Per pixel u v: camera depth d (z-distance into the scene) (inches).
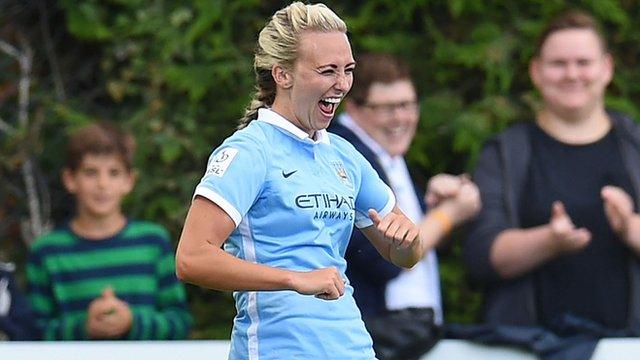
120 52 888.3
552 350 606.2
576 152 652.1
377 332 600.7
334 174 451.8
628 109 869.8
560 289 629.6
